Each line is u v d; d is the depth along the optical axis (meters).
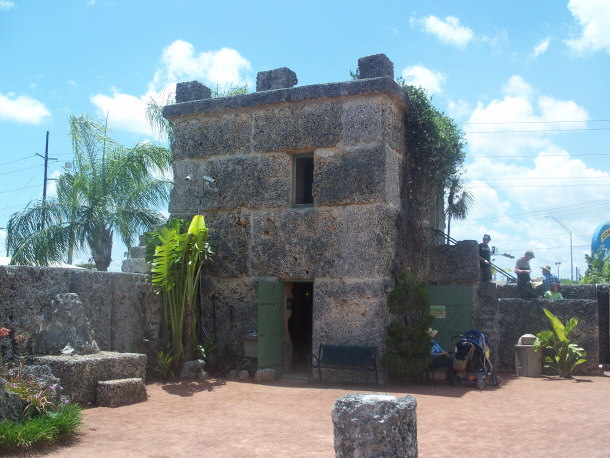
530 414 8.77
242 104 13.54
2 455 6.48
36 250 18.89
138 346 11.95
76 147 20.36
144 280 12.23
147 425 8.14
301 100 12.94
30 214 19.48
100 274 11.20
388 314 12.16
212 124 14.05
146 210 20.41
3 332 8.70
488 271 14.56
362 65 12.97
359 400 4.88
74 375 8.96
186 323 12.32
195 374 12.20
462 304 13.38
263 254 13.20
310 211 12.80
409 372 11.52
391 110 12.74
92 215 19.33
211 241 13.55
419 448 6.85
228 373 12.80
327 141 12.73
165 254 11.95
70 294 10.20
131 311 11.88
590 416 8.56
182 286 12.50
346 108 12.65
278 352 12.98
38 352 9.73
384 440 4.76
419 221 13.84
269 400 10.11
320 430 7.89
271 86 13.93
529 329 13.98
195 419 8.57
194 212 14.05
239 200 13.53
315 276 12.62
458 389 11.23
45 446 6.89
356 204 12.38
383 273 12.11
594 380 12.42
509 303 14.23
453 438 7.33
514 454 6.59
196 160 14.16
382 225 12.18
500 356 14.16
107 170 20.52
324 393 10.84
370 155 12.34
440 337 13.45
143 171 20.53
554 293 14.88
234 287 13.47
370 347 11.80
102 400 9.20
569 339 13.48
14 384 7.67
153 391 10.59
